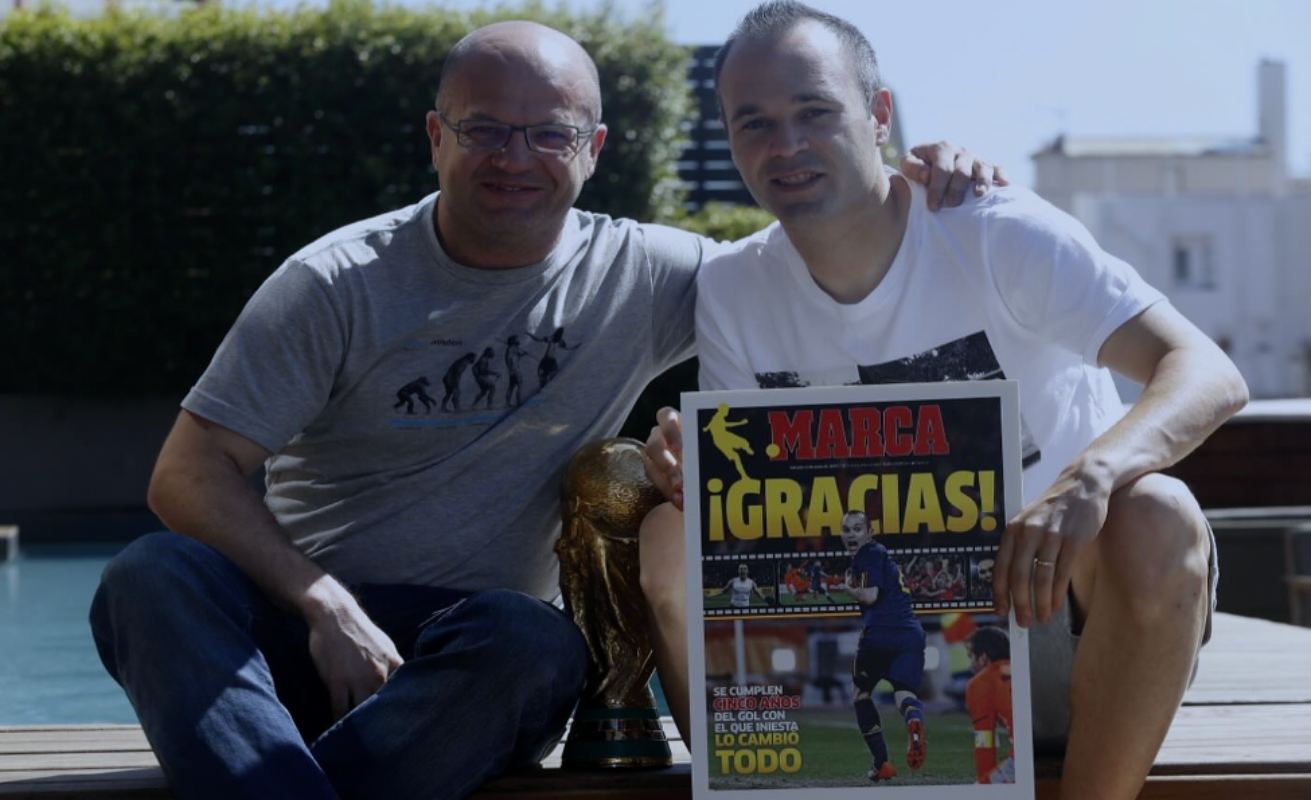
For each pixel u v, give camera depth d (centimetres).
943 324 243
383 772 216
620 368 262
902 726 205
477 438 253
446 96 250
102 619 223
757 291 254
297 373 246
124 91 946
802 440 208
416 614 248
